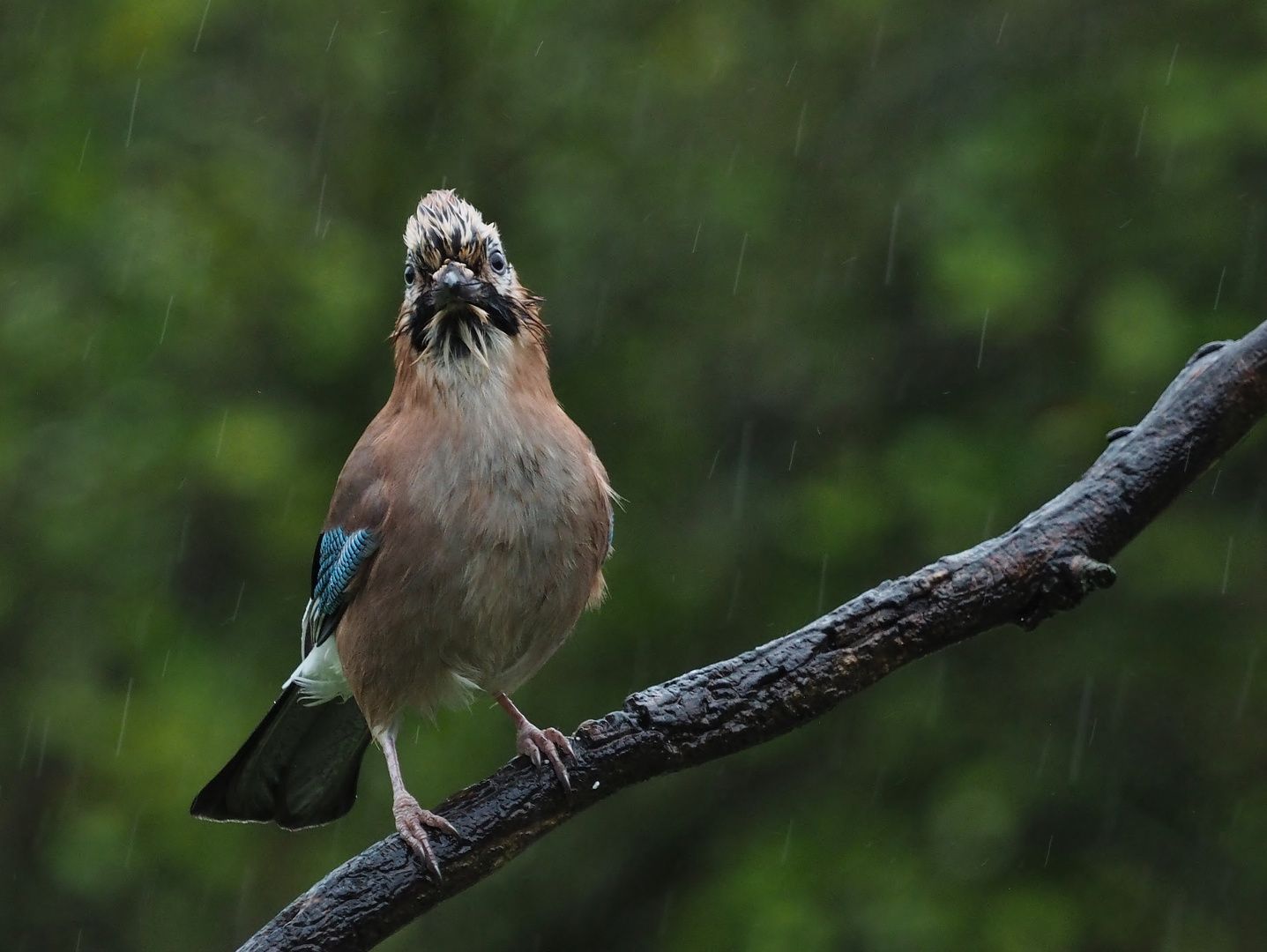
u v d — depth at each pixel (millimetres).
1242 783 13914
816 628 5438
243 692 14078
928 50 14984
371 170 15281
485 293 6406
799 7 15406
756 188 15148
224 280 14352
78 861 13547
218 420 13977
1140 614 14070
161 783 13594
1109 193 13969
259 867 13781
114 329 14273
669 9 15586
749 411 15227
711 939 13586
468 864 5551
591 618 14586
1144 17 14422
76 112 14750
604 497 6594
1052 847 13828
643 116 15484
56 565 14539
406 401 6586
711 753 5492
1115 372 12922
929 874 13516
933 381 14891
